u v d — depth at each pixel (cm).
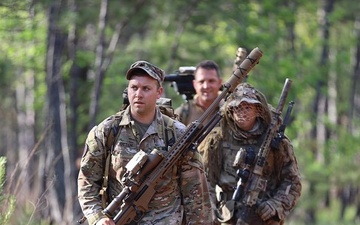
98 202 1105
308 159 3969
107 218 1084
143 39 3725
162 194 1105
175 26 3500
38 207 1512
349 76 4934
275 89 3256
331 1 4150
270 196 1341
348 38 4353
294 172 1335
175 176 1114
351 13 4309
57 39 2969
